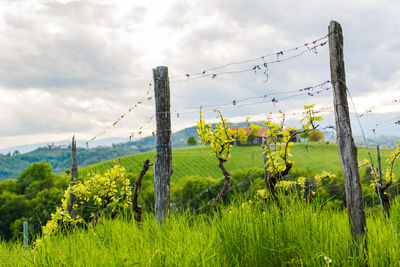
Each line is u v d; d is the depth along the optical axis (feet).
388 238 13.25
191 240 13.78
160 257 12.09
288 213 14.06
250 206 15.11
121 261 12.08
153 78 24.12
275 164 18.95
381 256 12.09
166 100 23.91
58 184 189.57
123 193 27.43
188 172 252.42
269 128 19.76
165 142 23.58
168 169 23.31
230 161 187.52
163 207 22.39
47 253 14.10
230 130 23.29
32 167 196.34
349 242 13.48
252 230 13.43
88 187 28.89
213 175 248.52
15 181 201.87
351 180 14.07
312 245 12.53
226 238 13.35
